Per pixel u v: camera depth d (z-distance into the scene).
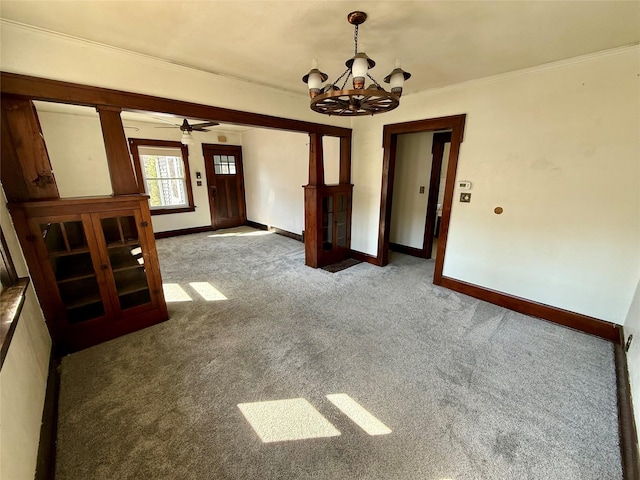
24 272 1.88
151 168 5.67
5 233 1.68
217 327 2.57
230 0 1.53
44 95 1.88
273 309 2.91
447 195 3.21
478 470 1.36
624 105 2.11
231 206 6.93
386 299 3.14
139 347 2.27
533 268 2.73
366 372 2.00
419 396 1.79
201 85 2.60
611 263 2.32
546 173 2.53
